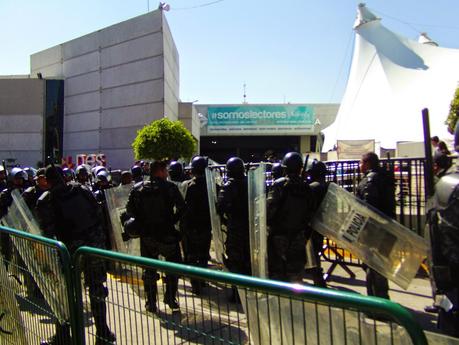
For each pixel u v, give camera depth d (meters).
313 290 1.75
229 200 5.04
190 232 5.89
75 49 31.27
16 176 6.37
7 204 6.32
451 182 2.21
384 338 1.73
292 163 4.45
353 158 18.00
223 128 49.41
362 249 4.37
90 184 9.74
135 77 27.39
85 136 30.66
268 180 6.77
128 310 2.85
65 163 18.94
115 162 28.72
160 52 26.19
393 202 4.79
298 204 4.44
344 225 4.45
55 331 3.20
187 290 2.67
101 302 2.96
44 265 3.29
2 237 4.05
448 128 16.31
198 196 5.84
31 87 32.25
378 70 26.45
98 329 2.97
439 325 2.37
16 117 32.34
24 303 3.63
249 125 49.53
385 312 1.55
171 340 2.57
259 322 2.20
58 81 32.16
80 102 30.97
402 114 23.08
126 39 27.78
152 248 5.07
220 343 2.28
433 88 23.30
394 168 6.79
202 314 2.54
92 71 30.00
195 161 5.91
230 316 2.47
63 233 4.42
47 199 4.36
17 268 3.73
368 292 4.62
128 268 2.80
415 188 6.79
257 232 4.33
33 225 4.85
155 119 26.52
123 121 28.14
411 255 4.19
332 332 1.81
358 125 25.38
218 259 5.50
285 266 4.48
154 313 2.67
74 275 2.97
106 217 7.57
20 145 32.34
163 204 5.01
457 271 2.21
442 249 2.22
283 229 4.47
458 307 2.23
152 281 2.73
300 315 2.01
